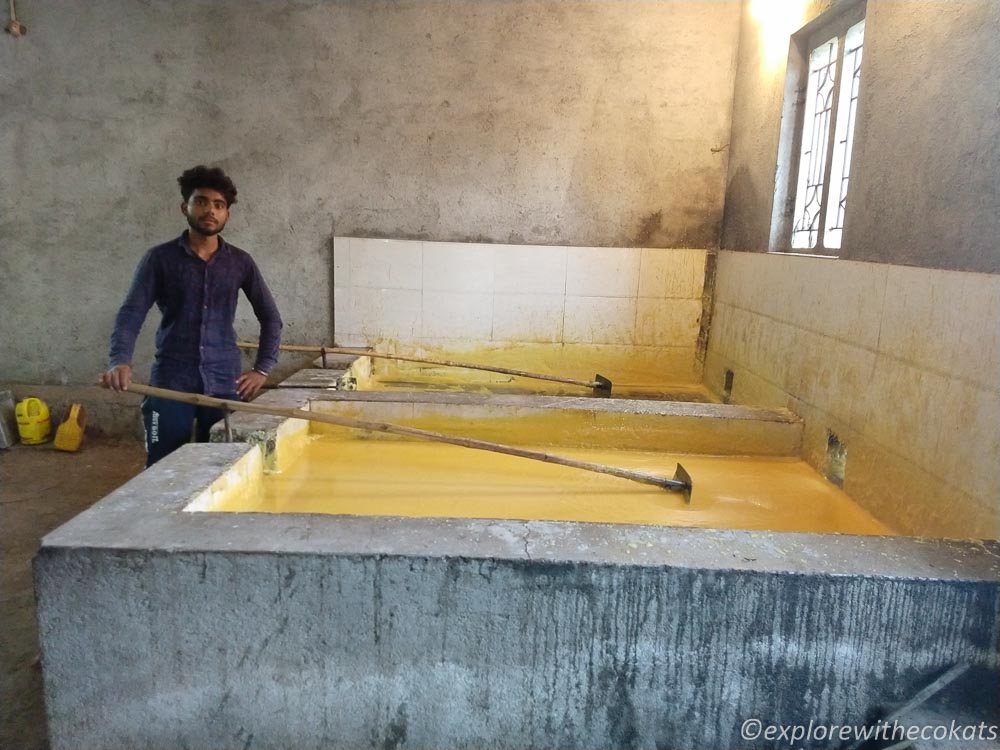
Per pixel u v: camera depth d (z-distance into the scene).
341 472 3.18
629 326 5.23
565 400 3.78
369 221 5.18
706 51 4.91
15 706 2.42
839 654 1.79
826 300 3.30
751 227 4.47
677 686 1.81
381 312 5.25
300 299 5.29
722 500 3.01
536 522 1.99
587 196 5.11
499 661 1.82
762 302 4.16
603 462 3.48
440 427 3.70
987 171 2.22
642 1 4.86
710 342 5.18
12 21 4.84
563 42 4.93
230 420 3.12
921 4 2.63
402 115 5.05
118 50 4.94
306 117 5.05
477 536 1.88
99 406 5.24
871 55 3.00
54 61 4.95
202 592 1.78
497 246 5.12
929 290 2.49
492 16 4.91
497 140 5.07
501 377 5.28
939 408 2.41
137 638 1.81
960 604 1.75
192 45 4.95
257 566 1.76
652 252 5.11
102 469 4.72
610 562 1.75
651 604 1.77
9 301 5.25
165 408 3.03
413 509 2.81
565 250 5.12
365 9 4.91
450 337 5.27
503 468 3.31
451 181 5.12
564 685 1.82
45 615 1.79
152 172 5.10
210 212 2.96
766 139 4.26
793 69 3.96
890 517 2.69
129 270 5.22
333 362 4.81
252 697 1.84
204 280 3.04
